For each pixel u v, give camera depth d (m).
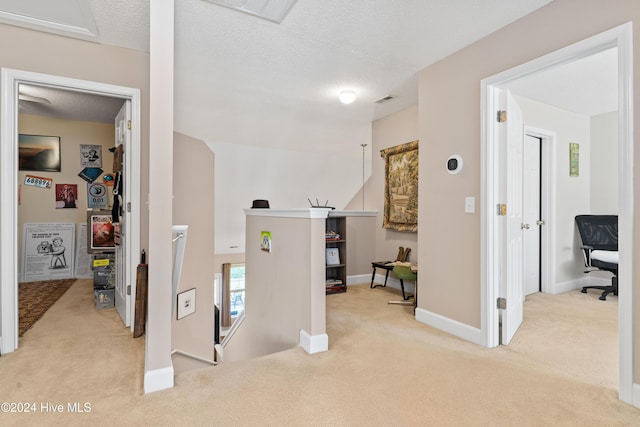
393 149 4.31
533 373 2.07
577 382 1.97
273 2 2.07
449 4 2.09
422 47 2.63
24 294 3.68
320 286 2.47
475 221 2.55
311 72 3.10
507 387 1.91
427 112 2.97
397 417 1.62
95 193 4.63
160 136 1.84
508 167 2.52
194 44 2.59
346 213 4.56
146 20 2.27
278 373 2.06
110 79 2.62
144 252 2.75
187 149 3.32
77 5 2.10
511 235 2.63
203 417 1.61
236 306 6.01
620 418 1.62
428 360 2.25
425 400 1.77
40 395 1.76
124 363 2.12
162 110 1.84
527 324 2.98
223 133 4.37
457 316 2.71
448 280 2.78
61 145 4.47
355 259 4.69
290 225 2.79
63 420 1.56
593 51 1.92
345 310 3.43
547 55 2.09
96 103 3.81
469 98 2.60
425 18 2.24
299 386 1.91
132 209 2.71
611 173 4.35
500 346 2.50
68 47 2.49
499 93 2.50
